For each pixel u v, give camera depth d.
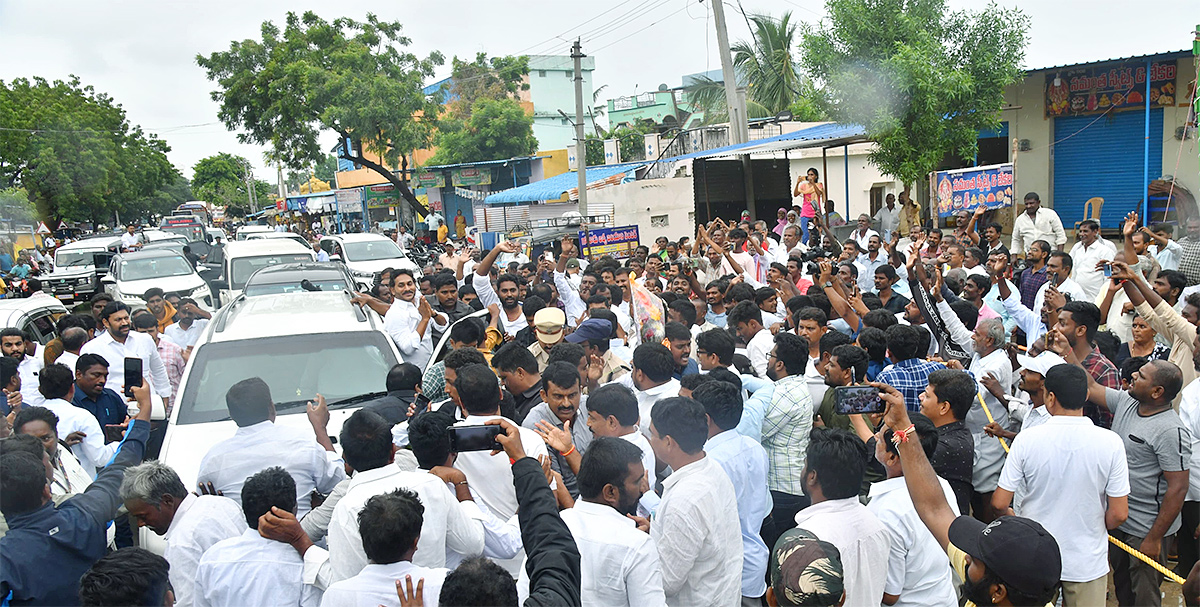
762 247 11.02
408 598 2.66
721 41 17.62
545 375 4.12
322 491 4.39
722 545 3.20
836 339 5.18
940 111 13.04
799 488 4.41
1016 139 14.40
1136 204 13.21
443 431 3.50
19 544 3.38
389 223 36.75
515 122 32.03
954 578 4.29
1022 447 3.86
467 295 8.54
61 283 22.28
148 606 2.88
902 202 13.67
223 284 15.88
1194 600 3.45
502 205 28.61
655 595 2.94
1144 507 4.22
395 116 28.94
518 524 3.62
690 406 3.20
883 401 3.01
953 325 5.97
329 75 28.31
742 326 6.11
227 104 29.55
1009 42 12.81
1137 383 4.20
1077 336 5.13
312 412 4.62
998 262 7.05
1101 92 13.37
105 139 39.47
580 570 2.88
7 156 35.22
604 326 5.54
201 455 5.13
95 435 5.43
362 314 6.95
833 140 14.77
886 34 13.01
